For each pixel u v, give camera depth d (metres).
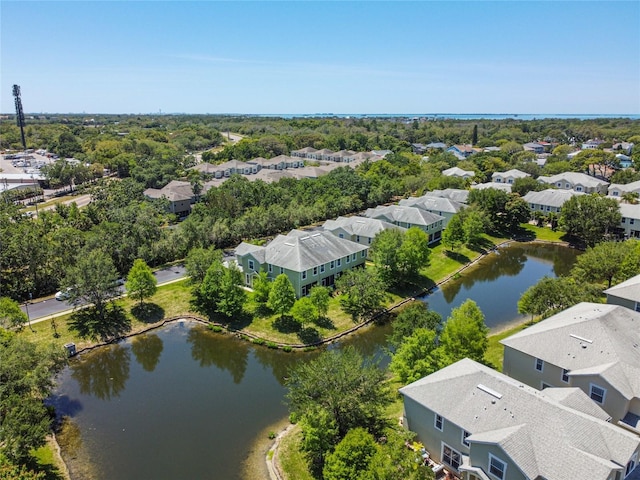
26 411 28.72
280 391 39.03
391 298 56.84
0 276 53.56
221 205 84.50
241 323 50.16
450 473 27.34
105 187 102.88
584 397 27.55
